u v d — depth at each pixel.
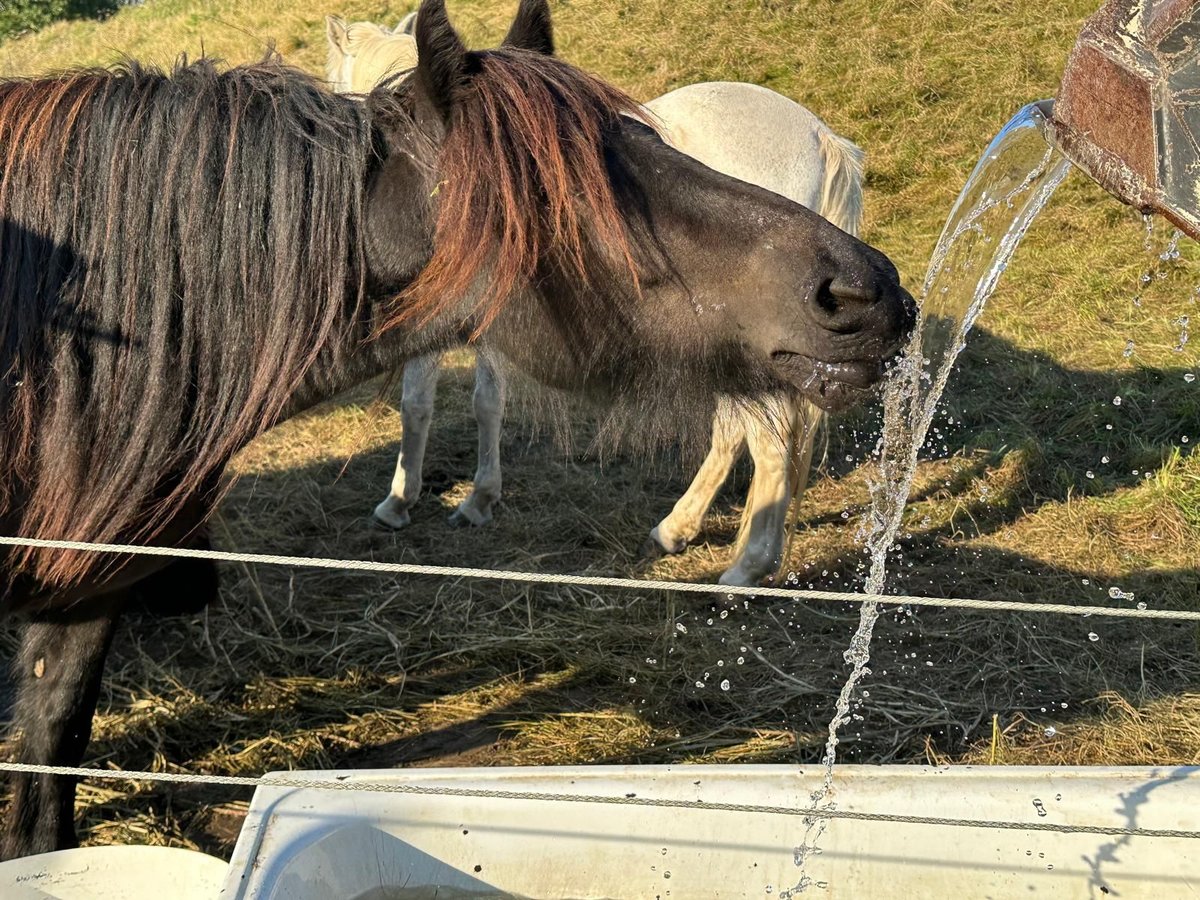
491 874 1.97
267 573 3.83
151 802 2.76
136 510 1.97
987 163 1.77
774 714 3.10
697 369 1.98
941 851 2.01
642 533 4.16
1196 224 1.29
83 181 1.88
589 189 1.82
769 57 8.14
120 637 3.43
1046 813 2.02
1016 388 5.06
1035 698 3.11
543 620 3.59
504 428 5.04
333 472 4.66
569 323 1.97
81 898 1.96
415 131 1.90
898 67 7.82
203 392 1.96
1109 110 1.35
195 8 13.74
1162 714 3.02
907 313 1.82
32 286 1.86
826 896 2.01
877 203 6.78
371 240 1.95
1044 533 3.99
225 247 1.90
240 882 1.72
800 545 4.02
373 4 11.09
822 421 3.99
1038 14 8.16
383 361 2.10
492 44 9.16
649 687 3.24
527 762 2.92
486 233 1.81
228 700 3.17
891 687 3.18
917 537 4.04
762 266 1.83
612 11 9.06
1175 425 4.55
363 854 1.89
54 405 1.89
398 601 3.69
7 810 2.58
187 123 1.90
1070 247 6.14
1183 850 2.00
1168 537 3.92
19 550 2.00
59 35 15.89
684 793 2.02
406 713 3.13
